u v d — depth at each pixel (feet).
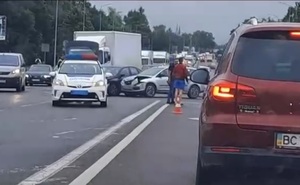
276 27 23.30
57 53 271.49
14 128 50.70
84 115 64.80
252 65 23.08
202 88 112.98
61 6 288.10
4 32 219.41
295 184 26.18
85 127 53.01
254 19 25.26
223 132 22.74
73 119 59.88
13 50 246.06
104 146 41.50
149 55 234.58
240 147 22.67
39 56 264.11
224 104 22.90
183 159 36.55
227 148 22.75
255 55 23.22
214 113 23.04
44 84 151.74
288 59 23.00
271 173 22.89
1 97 91.91
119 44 150.30
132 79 112.27
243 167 22.80
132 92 112.27
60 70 78.79
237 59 23.30
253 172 23.07
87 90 75.61
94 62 80.33
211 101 23.20
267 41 23.39
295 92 22.48
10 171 31.48
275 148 22.45
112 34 148.87
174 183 29.45
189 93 111.34
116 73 114.52
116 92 113.29
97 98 76.33
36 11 261.24
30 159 35.35
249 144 22.59
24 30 248.93
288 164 22.33
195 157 37.37
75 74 77.77
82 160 35.42
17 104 77.97
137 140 45.16
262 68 22.97
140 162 35.19
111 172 31.86
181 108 80.74
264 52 23.21
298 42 23.25
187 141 45.16
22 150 38.75
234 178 25.86
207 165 23.11
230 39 25.53
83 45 142.41
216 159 22.82
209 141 22.99
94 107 77.20
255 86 22.70
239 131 22.61
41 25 264.31
